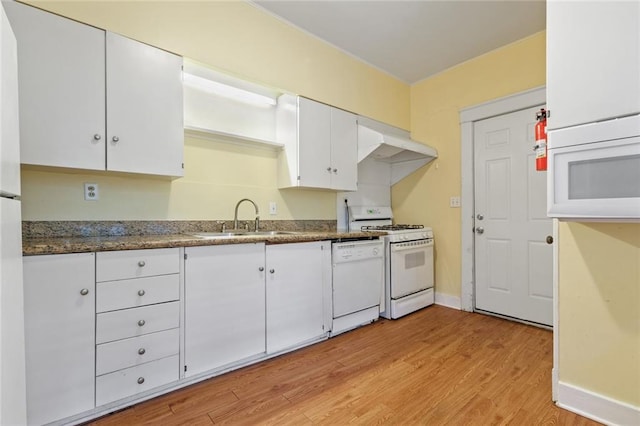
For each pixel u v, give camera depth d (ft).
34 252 4.09
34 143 4.77
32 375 4.12
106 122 5.43
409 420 4.74
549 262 8.61
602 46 4.00
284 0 7.68
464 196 10.38
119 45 5.59
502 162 9.59
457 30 8.79
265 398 5.28
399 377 5.98
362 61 10.49
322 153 8.93
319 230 9.98
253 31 7.86
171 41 6.56
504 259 9.52
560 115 4.32
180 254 5.41
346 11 8.04
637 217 3.70
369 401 5.21
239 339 6.13
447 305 10.80
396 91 11.68
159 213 6.90
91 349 4.58
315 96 9.16
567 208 4.21
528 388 5.60
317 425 4.61
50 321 4.25
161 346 5.21
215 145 7.80
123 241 5.07
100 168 5.36
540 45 8.84
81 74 5.19
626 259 4.52
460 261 10.48
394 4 7.77
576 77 4.19
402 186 12.19
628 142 3.76
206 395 5.35
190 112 7.40
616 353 4.58
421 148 10.52
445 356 6.89
